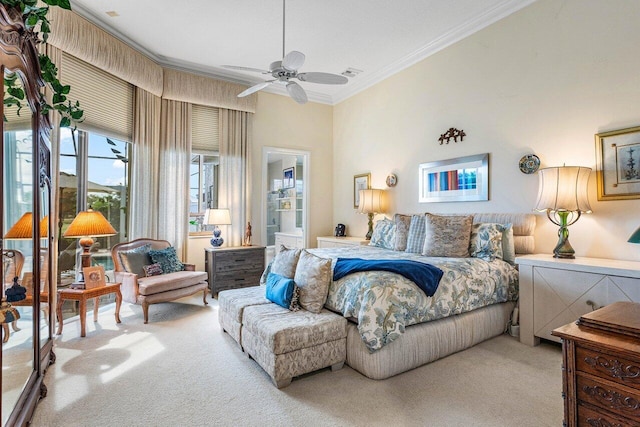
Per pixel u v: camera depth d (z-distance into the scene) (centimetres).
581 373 119
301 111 578
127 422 177
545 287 267
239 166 511
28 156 179
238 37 394
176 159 457
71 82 340
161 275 378
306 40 404
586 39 289
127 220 423
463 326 266
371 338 218
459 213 396
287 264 286
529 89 329
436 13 352
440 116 417
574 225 298
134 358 255
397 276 240
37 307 192
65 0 173
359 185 552
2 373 137
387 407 190
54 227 306
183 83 455
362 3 331
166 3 327
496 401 195
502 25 349
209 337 299
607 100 277
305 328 221
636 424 105
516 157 340
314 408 190
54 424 175
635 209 263
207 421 178
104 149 394
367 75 511
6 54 140
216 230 474
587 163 289
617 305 145
